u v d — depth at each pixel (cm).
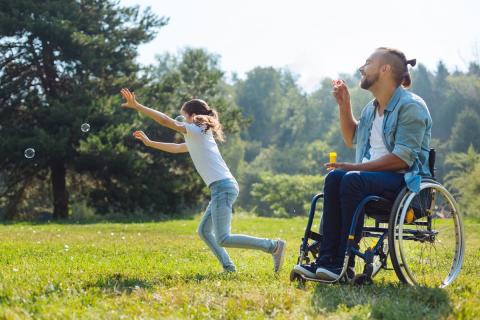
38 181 2966
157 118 554
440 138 8288
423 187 464
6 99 2553
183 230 1527
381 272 575
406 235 471
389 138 479
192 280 487
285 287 446
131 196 2595
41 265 624
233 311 372
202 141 572
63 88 2652
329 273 452
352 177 456
